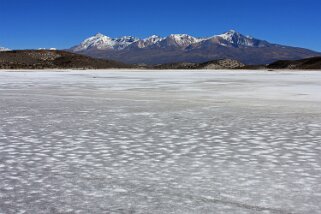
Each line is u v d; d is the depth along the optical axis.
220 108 18.08
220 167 8.26
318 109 17.64
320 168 8.16
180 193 6.72
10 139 11.05
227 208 6.08
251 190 6.86
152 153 9.45
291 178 7.51
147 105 19.33
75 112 16.70
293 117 15.14
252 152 9.54
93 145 10.29
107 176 7.65
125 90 29.52
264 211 5.97
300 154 9.34
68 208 6.10
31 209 6.07
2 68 116.00
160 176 7.65
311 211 5.98
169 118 14.94
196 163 8.57
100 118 14.95
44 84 37.19
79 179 7.46
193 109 17.73
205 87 33.12
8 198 6.51
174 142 10.66
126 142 10.66
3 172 7.91
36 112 16.72
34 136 11.48
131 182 7.29
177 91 28.56
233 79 49.28
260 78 52.53
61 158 8.98
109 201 6.37
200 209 6.04
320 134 11.70
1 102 20.78
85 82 41.03
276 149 9.84
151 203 6.28
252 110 17.34
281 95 25.00
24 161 8.73
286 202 6.32
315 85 35.56
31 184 7.19
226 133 11.90
